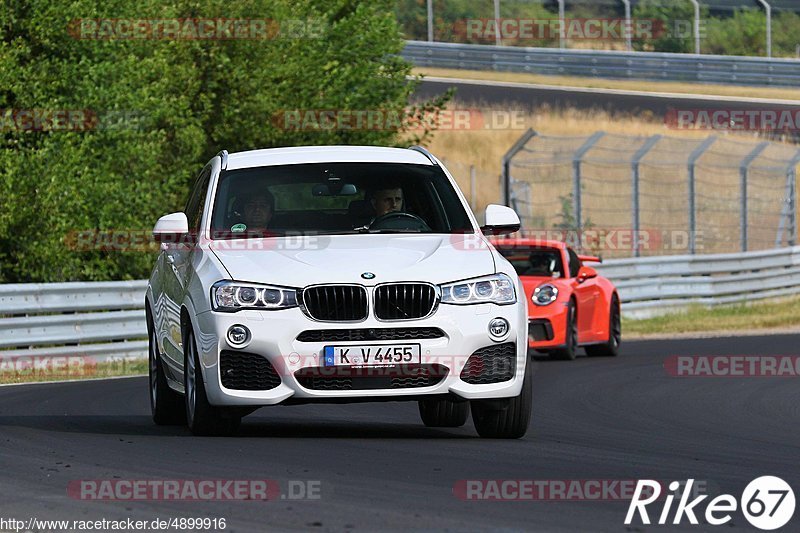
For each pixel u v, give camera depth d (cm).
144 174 5934
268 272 2250
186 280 2398
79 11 5697
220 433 2358
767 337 5562
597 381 3769
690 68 12838
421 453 2122
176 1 6462
